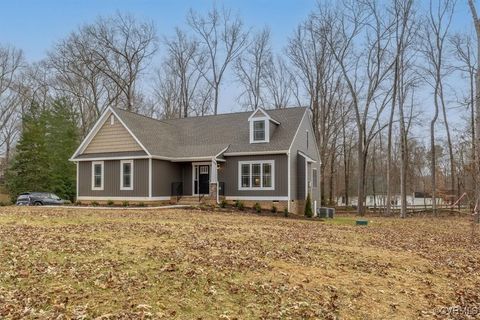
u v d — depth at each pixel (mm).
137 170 24109
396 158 50531
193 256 8531
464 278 8906
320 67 37406
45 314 5270
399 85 30688
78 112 42688
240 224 14977
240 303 6164
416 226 19875
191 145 26188
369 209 39344
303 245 10914
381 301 6887
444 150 40688
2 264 7152
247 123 26891
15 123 47969
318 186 29344
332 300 6648
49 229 11117
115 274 6984
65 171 35438
